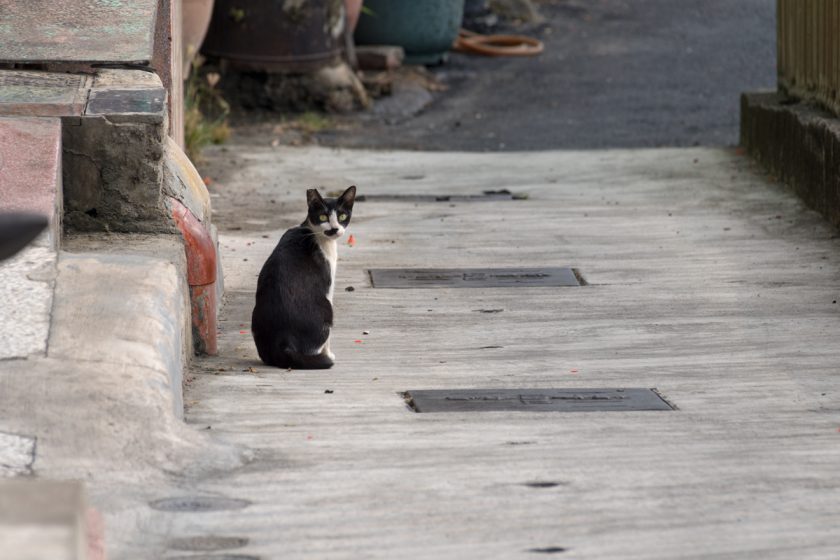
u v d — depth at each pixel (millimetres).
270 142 23969
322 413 9117
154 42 13312
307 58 26922
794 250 14836
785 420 9039
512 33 36719
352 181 19562
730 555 6461
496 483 7531
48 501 4059
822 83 17844
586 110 28109
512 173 20297
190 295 10773
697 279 13672
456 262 14531
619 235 15773
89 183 10531
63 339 8211
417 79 30344
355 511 7043
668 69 32062
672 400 9625
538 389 9930
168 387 8016
